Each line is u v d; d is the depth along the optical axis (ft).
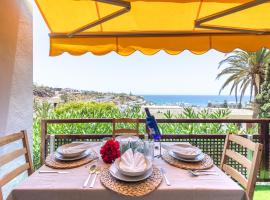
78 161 6.45
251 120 11.05
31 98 10.83
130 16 9.29
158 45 10.39
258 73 39.60
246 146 6.35
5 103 8.64
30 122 10.70
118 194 4.73
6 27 8.70
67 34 9.72
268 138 11.06
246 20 9.44
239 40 10.22
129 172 5.14
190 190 4.84
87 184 5.03
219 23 9.74
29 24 10.58
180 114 15.65
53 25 9.81
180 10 8.79
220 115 15.58
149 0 6.68
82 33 10.22
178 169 5.94
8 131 8.84
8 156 6.10
